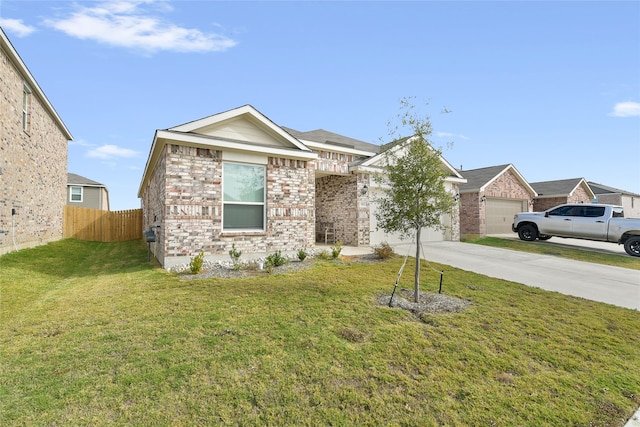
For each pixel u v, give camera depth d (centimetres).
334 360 356
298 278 726
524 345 416
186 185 845
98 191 2583
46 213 1305
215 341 391
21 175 1030
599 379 345
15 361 339
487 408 290
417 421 268
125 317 471
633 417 286
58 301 559
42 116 1241
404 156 583
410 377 333
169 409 267
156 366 332
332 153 1348
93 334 410
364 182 1329
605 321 514
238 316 476
